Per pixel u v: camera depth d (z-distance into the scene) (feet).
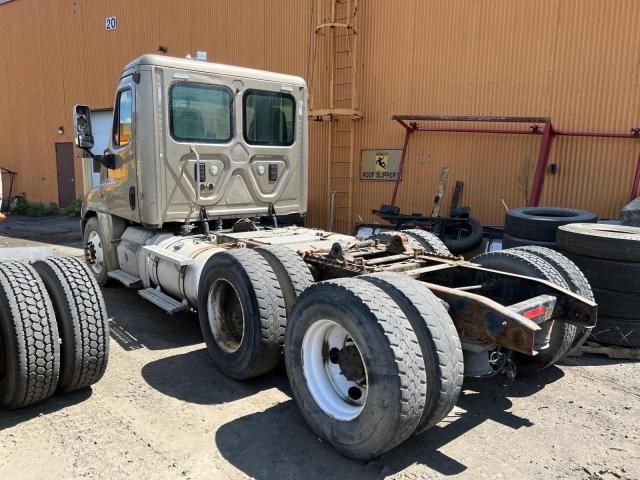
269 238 17.42
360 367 10.33
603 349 16.11
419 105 33.86
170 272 17.19
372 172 36.68
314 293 10.70
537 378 14.61
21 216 62.59
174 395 13.15
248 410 12.40
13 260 13.47
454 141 32.65
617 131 27.25
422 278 14.47
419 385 9.20
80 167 62.69
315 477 9.80
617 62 26.84
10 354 11.39
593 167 28.14
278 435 11.27
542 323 11.78
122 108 19.24
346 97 37.17
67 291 12.28
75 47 60.23
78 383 12.62
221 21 44.83
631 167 27.09
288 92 20.71
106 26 55.98
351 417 10.13
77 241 40.16
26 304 11.59
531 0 29.01
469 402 13.09
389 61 34.91
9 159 72.69
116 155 19.84
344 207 38.32
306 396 11.05
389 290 10.28
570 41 28.07
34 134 68.03
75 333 12.12
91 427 11.49
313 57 38.70
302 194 21.86
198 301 14.90
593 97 27.71
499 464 10.30
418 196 34.53
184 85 17.99
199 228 19.48
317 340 11.11
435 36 32.73
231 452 10.59
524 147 30.17
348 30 36.14
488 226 31.14
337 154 38.19
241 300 13.20
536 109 29.53
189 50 48.03
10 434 11.18
